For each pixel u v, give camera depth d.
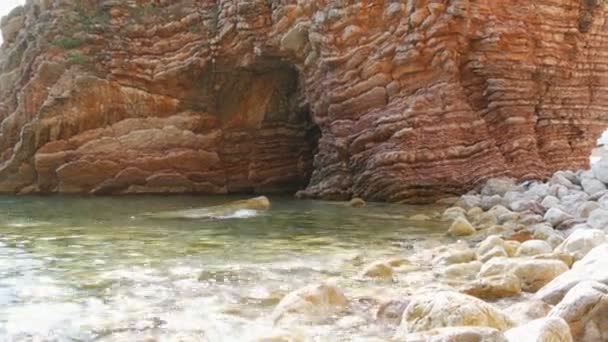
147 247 6.73
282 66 17.12
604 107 14.55
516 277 4.46
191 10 17.70
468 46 12.99
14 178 17.52
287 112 17.97
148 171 17.44
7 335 3.44
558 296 3.79
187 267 5.48
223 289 4.59
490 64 12.92
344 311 3.95
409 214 10.57
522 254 5.61
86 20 17.94
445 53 12.77
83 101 17.30
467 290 4.31
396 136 13.00
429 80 13.07
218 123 18.06
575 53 13.80
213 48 17.22
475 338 2.77
